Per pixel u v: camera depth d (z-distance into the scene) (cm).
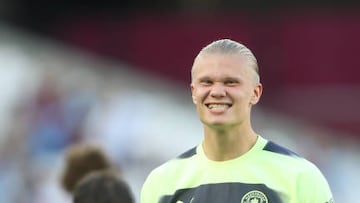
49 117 3300
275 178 1122
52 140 3272
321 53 3866
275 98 3788
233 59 1112
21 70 3372
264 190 1115
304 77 3831
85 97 3322
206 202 1120
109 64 3647
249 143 1141
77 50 3628
